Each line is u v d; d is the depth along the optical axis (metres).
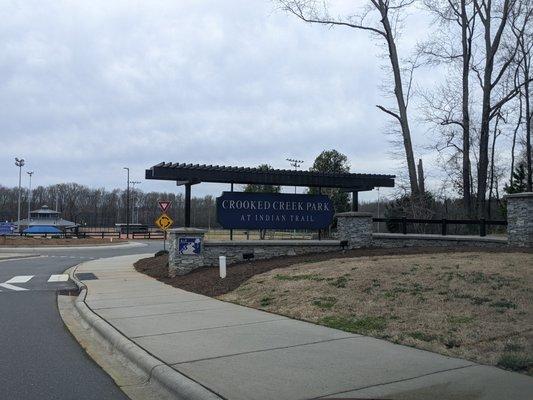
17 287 15.91
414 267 11.34
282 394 4.94
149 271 19.06
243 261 16.55
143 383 5.91
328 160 42.84
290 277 12.04
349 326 7.95
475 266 10.96
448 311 7.99
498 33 27.28
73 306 11.97
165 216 25.81
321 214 18.36
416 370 5.63
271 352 6.58
